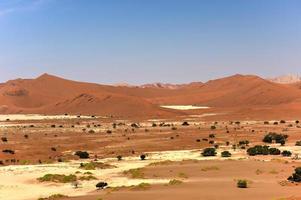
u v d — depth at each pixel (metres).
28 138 125.19
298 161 77.94
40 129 156.50
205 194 48.12
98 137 127.06
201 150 98.81
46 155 94.31
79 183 60.59
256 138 120.25
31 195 53.78
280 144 106.75
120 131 144.88
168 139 119.38
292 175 59.47
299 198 43.62
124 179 62.94
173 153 94.25
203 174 64.88
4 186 58.75
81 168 72.94
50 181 61.50
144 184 55.03
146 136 127.81
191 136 126.06
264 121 181.00
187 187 53.62
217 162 77.00
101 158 90.44
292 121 177.38
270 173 64.75
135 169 69.56
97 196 49.47
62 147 105.94
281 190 50.28
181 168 70.56
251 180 58.69
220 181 58.28
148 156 90.12
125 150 101.56
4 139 117.50
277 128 147.12
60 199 49.44
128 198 46.72
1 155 88.88
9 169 72.31
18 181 62.12
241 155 88.69
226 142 111.00
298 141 105.81
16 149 100.44
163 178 62.38
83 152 92.88
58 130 151.62
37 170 71.00
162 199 45.69
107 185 57.84
